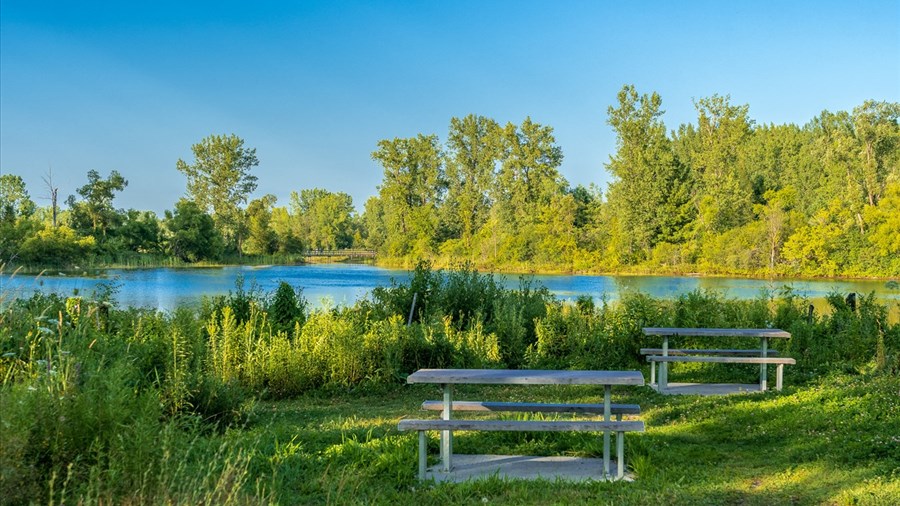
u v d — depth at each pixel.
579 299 15.20
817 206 63.94
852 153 63.34
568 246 68.06
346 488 5.20
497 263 70.56
